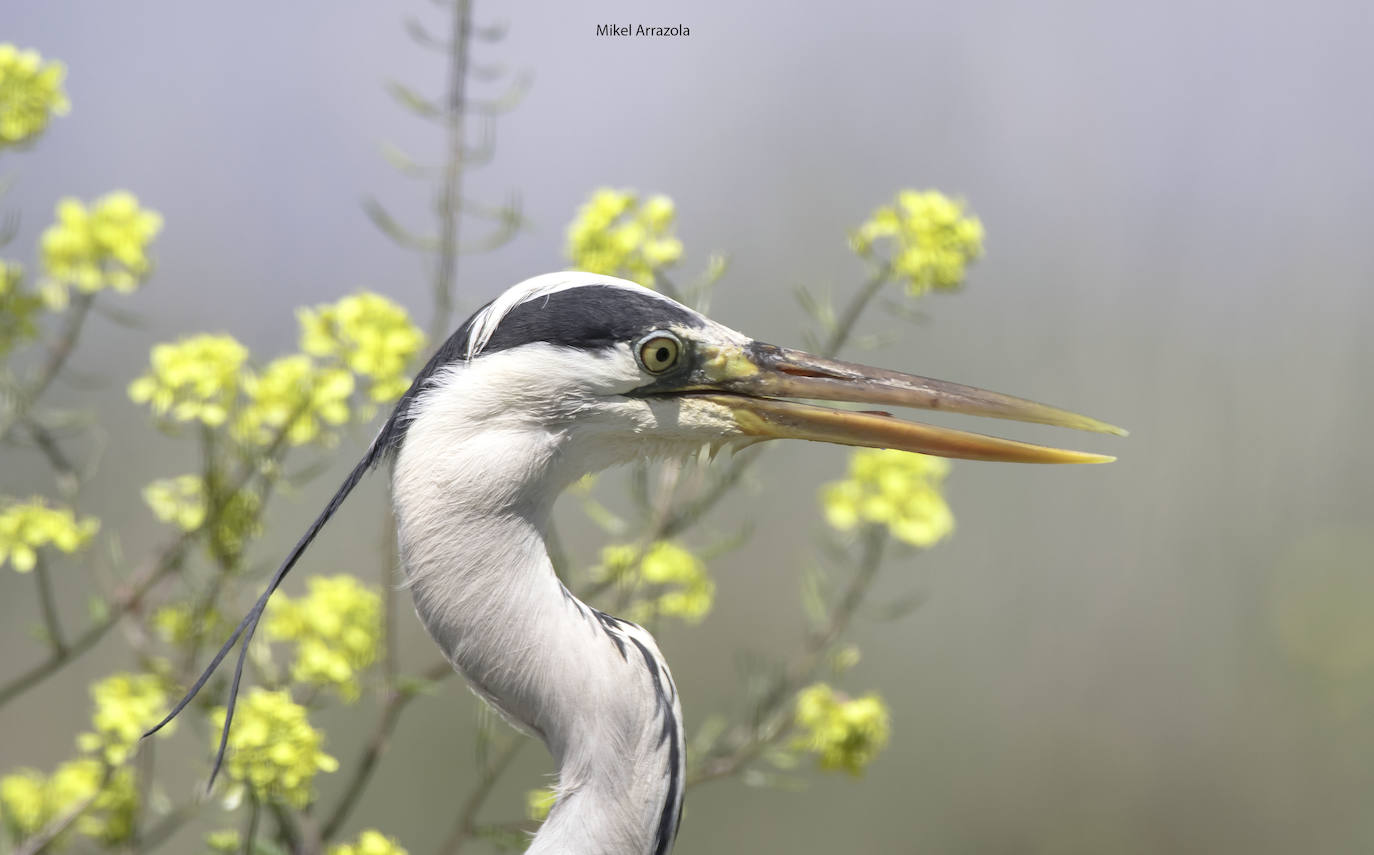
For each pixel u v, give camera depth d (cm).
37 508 857
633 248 888
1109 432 677
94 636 866
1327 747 1612
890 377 671
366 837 740
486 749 879
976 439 675
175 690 871
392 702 866
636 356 629
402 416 620
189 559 939
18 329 944
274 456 856
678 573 902
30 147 972
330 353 859
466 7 911
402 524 613
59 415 927
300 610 848
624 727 615
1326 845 1581
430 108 905
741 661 1559
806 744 872
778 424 656
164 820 912
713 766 877
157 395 844
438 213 905
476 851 1399
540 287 630
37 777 968
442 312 895
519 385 611
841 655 926
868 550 931
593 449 643
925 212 893
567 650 611
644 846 620
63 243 933
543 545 625
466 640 611
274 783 722
